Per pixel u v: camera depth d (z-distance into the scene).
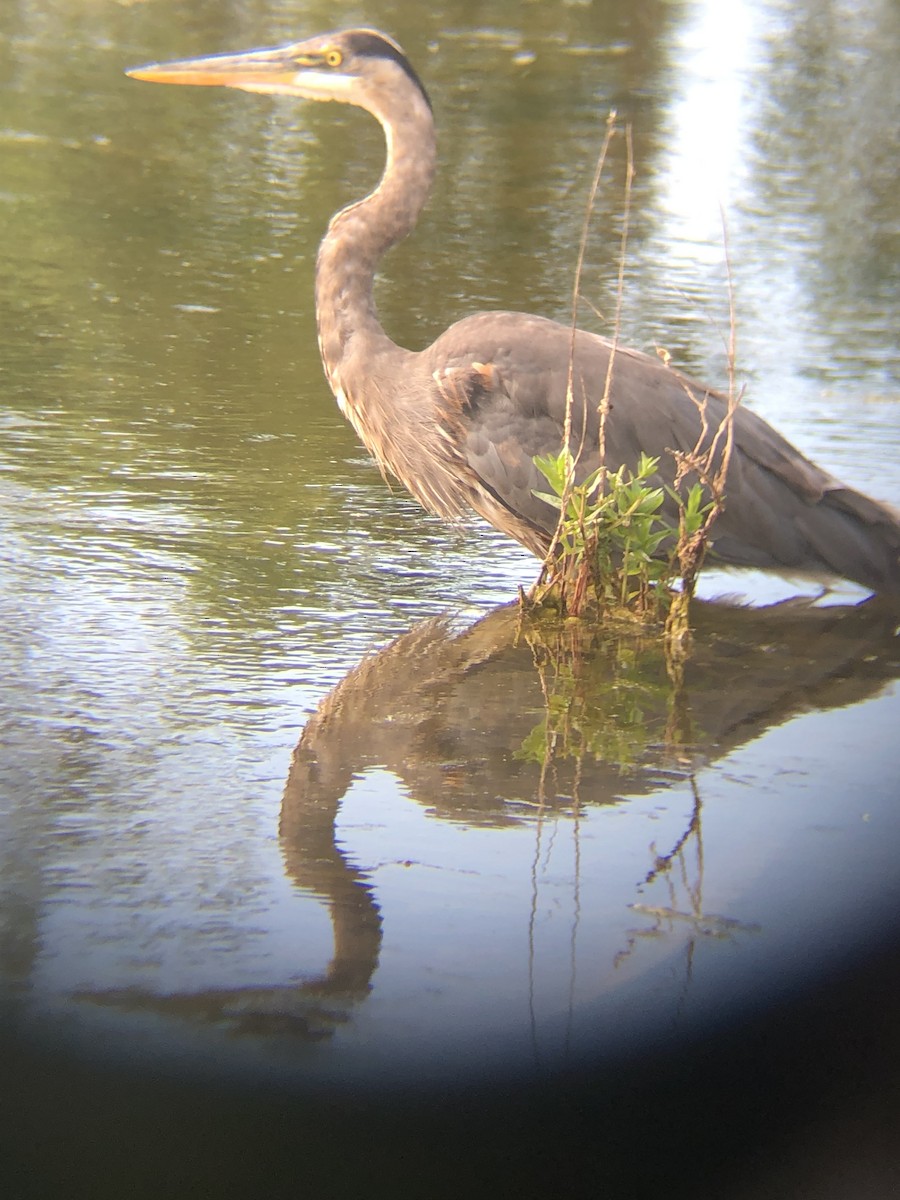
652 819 7.53
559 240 20.56
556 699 8.97
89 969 6.06
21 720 8.11
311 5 35.75
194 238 19.44
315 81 12.14
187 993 5.96
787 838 7.36
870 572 11.00
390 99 11.91
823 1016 6.01
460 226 20.92
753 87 32.38
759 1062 5.77
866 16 42.75
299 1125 5.36
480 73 31.06
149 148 23.91
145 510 11.38
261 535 11.19
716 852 7.20
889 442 13.66
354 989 6.02
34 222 19.45
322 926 6.45
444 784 7.79
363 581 10.61
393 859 7.04
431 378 11.28
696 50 35.97
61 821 7.13
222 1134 5.38
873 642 10.24
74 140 23.86
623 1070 5.70
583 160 25.11
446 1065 5.78
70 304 16.39
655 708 8.92
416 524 11.84
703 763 8.19
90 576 10.13
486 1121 5.49
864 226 22.77
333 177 23.11
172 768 7.73
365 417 11.80
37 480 11.71
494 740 8.36
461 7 38.28
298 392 14.34
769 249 21.03
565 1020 5.88
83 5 33.72
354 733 8.29
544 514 11.04
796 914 6.66
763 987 6.14
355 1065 5.60
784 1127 5.49
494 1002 5.99
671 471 11.03
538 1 40.47
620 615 10.41
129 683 8.66
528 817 7.52
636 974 6.20
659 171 24.98
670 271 19.50
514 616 10.26
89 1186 5.10
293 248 19.36
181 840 7.06
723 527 10.84
